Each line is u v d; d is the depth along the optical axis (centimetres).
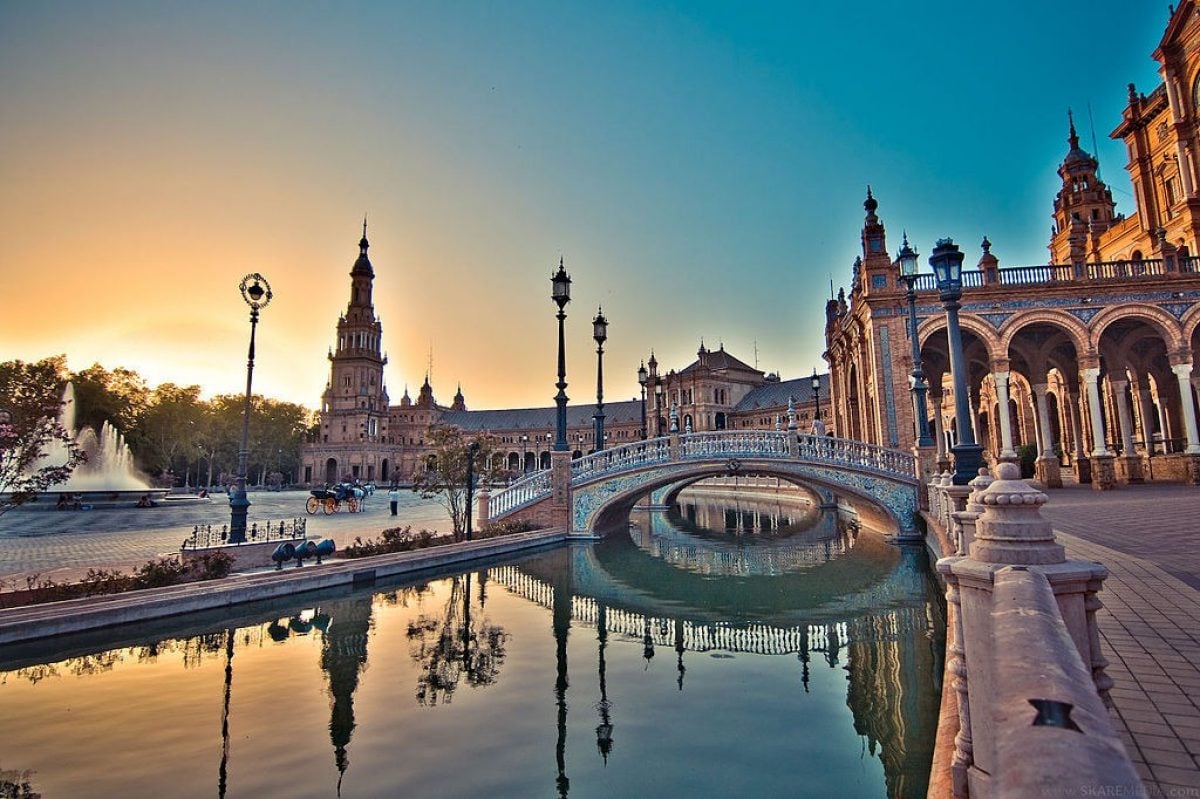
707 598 1504
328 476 13088
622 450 2567
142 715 803
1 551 2008
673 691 898
